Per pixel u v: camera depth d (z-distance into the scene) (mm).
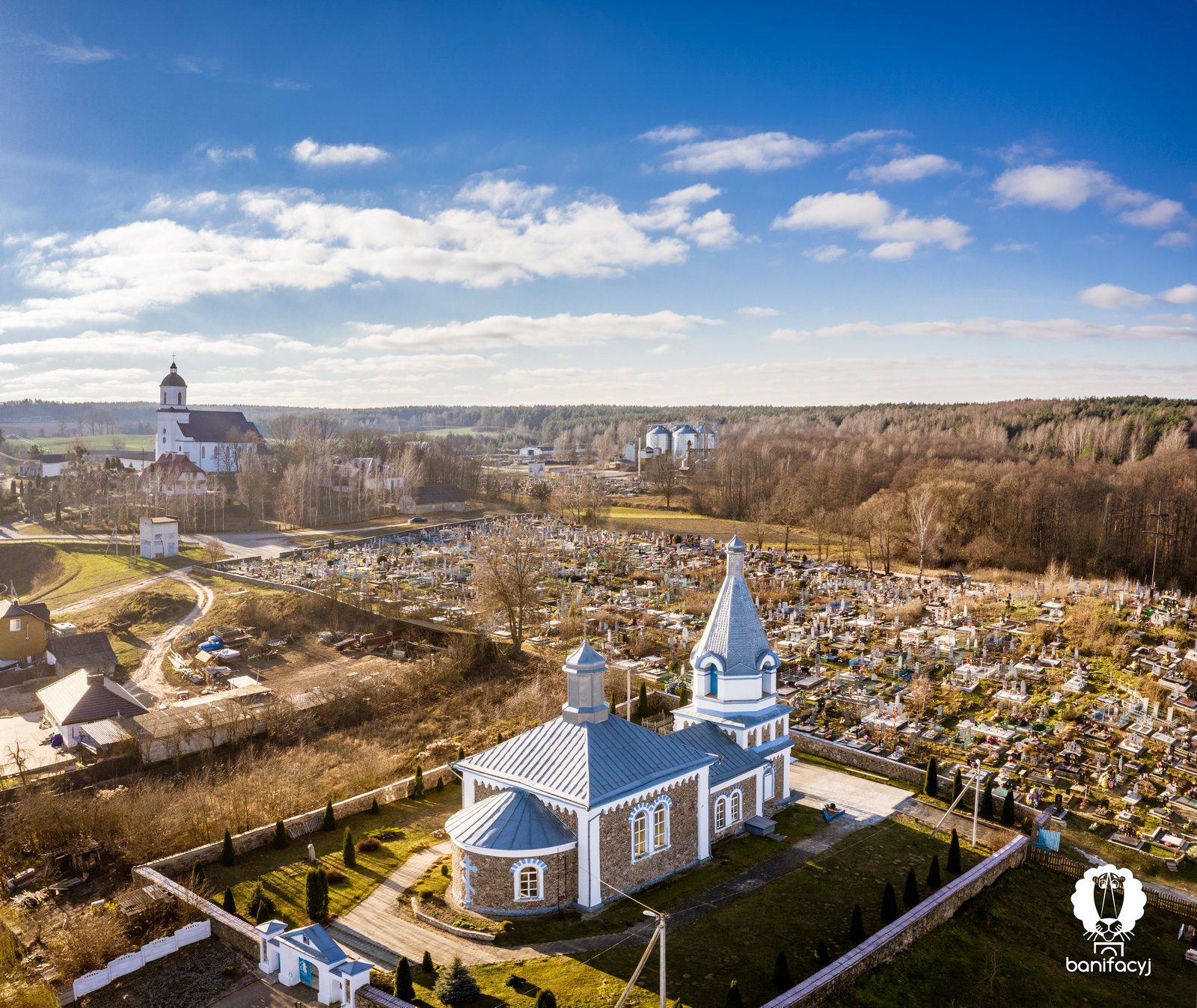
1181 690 90438
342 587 145750
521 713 91562
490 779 54500
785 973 43750
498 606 118250
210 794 73375
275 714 94312
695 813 57156
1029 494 190875
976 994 46406
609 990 43062
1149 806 69062
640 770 53688
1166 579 169875
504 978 44219
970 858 59469
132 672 118688
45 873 60188
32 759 88562
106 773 84062
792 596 139500
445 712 98000
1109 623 113375
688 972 45000
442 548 187750
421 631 123938
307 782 75812
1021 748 78375
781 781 67375
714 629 65375
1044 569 177875
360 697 100188
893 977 46344
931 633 115125
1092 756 77438
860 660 104062
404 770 77812
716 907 51812
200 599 147125
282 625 130750
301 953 44562
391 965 45969
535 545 172250
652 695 89688
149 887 53906
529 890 50281
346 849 58094
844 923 50500
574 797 50500
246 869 57750
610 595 141375
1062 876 59781
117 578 163625
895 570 173000
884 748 78750
